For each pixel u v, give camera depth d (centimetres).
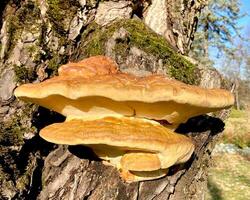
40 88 25
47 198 33
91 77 26
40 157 34
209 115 35
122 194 32
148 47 34
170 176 33
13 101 32
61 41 33
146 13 42
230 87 38
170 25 42
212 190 157
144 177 30
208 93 26
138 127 27
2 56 32
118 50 34
